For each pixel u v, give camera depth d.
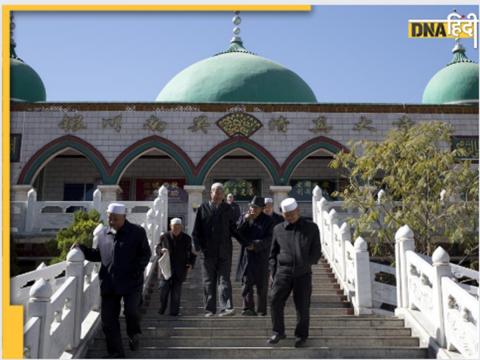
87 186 24.09
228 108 21.97
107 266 7.95
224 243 9.63
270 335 8.92
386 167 15.17
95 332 8.84
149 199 24.23
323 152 23.12
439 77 25.53
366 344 8.59
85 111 21.91
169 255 10.20
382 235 14.20
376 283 11.47
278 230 8.55
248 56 26.77
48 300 6.86
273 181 21.44
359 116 22.00
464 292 7.55
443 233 15.55
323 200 15.70
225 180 24.19
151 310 11.05
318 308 10.88
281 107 22.00
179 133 21.77
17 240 16.11
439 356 7.84
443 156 14.23
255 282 9.78
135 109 21.92
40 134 21.72
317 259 8.38
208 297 9.52
